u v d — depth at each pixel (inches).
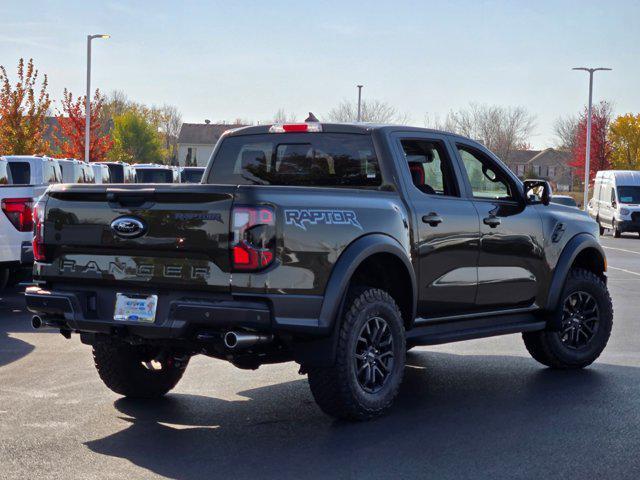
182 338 223.1
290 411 256.8
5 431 233.0
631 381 303.6
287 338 224.1
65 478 194.4
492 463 207.3
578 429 238.2
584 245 322.3
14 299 533.6
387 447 219.9
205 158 4810.5
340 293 227.5
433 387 292.2
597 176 1556.3
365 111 2618.1
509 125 3070.9
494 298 291.1
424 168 277.1
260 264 216.1
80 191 235.1
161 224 223.0
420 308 265.6
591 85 2114.9
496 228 289.3
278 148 284.0
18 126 1481.3
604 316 331.0
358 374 241.9
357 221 237.3
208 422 243.9
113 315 231.5
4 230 488.7
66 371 315.6
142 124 4023.1
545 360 324.5
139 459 208.8
